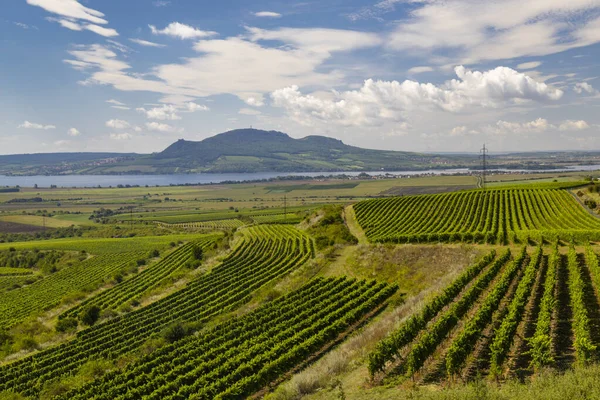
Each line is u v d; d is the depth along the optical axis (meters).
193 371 43.72
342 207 149.62
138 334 68.81
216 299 81.12
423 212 125.31
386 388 30.52
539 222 99.75
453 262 73.94
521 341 35.53
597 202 112.62
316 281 76.25
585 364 28.69
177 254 141.12
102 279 122.94
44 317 95.69
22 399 47.47
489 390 24.42
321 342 46.81
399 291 66.88
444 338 38.12
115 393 43.03
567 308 42.56
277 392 35.00
